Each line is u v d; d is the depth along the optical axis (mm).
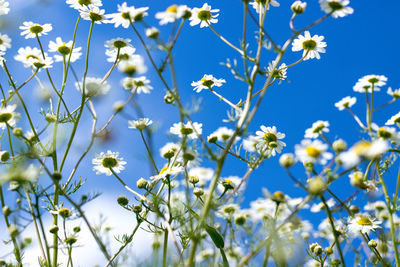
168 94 531
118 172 597
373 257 540
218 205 502
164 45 516
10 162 552
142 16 547
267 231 491
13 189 519
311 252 554
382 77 574
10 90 598
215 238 525
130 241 548
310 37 592
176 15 528
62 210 557
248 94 514
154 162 545
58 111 583
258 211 501
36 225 537
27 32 632
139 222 553
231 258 525
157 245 539
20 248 529
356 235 556
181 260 508
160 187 554
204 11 584
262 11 533
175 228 529
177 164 565
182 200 537
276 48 512
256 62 515
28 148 539
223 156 502
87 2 609
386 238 543
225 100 562
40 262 554
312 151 495
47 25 637
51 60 608
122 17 552
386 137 542
